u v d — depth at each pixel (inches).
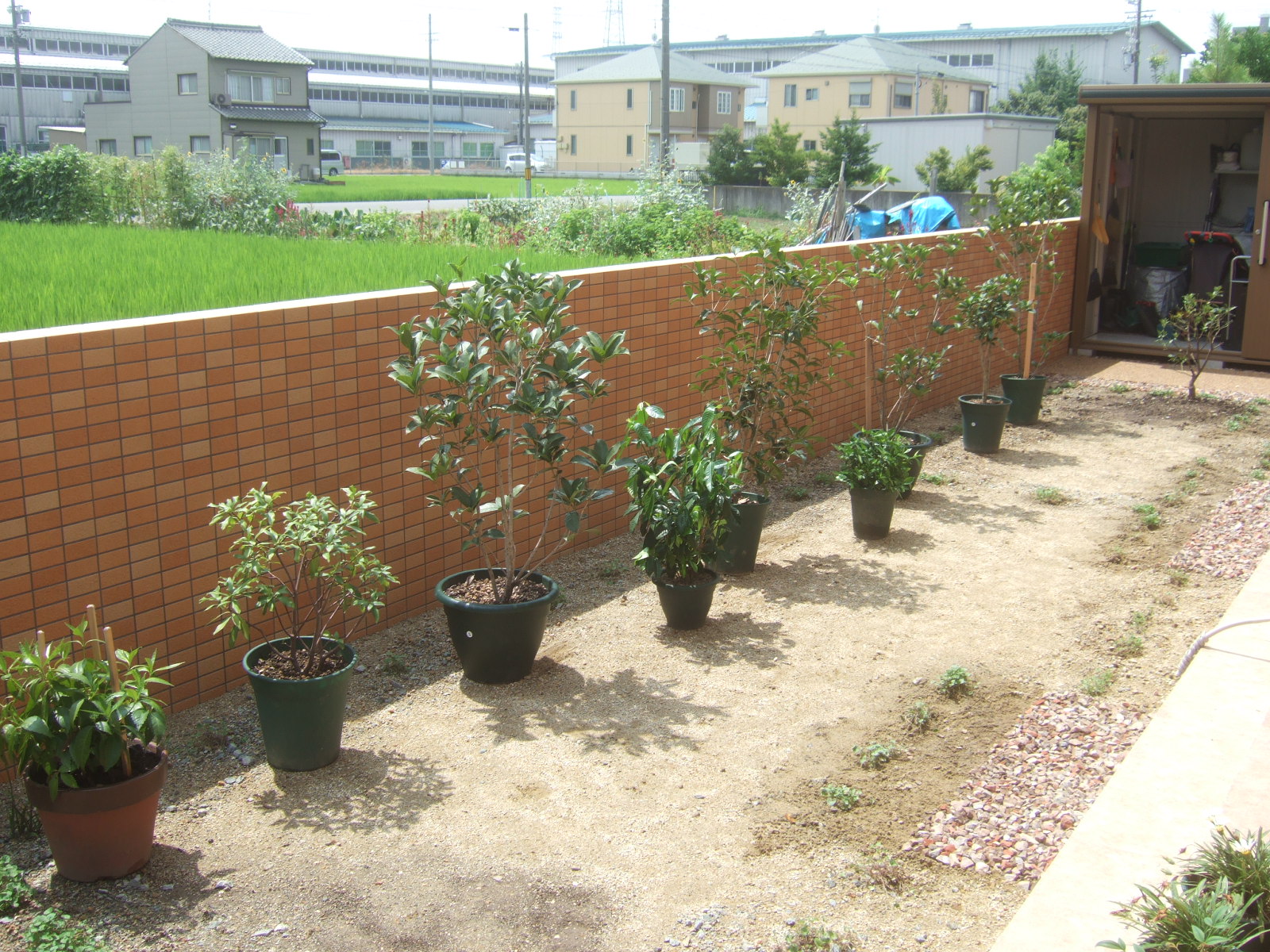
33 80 2578.7
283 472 185.6
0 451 146.6
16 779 152.3
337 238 677.9
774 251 255.3
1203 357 469.7
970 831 142.4
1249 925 98.6
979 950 119.3
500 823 143.9
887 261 295.0
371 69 3767.2
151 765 135.3
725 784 153.6
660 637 205.8
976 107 2390.5
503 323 182.2
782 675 188.9
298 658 163.2
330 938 121.1
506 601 187.2
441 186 1851.6
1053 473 319.6
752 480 294.0
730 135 1612.9
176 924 123.0
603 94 2559.1
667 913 125.6
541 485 239.3
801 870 133.8
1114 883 114.4
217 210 768.9
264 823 143.7
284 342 182.1
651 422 267.1
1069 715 174.4
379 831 141.9
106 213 765.9
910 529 269.7
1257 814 126.0
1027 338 376.5
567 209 788.0
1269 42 1030.4
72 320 269.1
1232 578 234.5
